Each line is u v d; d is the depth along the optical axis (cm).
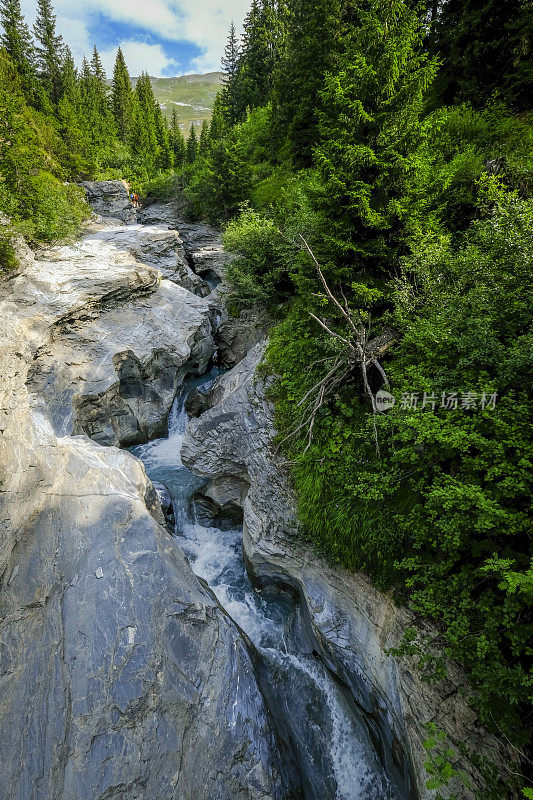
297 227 1362
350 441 841
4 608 799
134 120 6247
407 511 655
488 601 477
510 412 533
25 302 1600
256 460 1078
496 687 429
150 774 638
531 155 980
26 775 617
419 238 845
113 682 707
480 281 703
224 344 2219
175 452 1752
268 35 4019
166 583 850
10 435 1132
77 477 1099
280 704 858
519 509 499
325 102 852
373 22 753
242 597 1093
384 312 882
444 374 654
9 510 947
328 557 822
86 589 834
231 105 4744
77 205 2761
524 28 1252
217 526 1331
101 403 1572
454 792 481
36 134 3409
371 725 744
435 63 755
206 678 758
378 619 691
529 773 428
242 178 2831
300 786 723
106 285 1819
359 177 837
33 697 694
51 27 5175
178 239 2900
